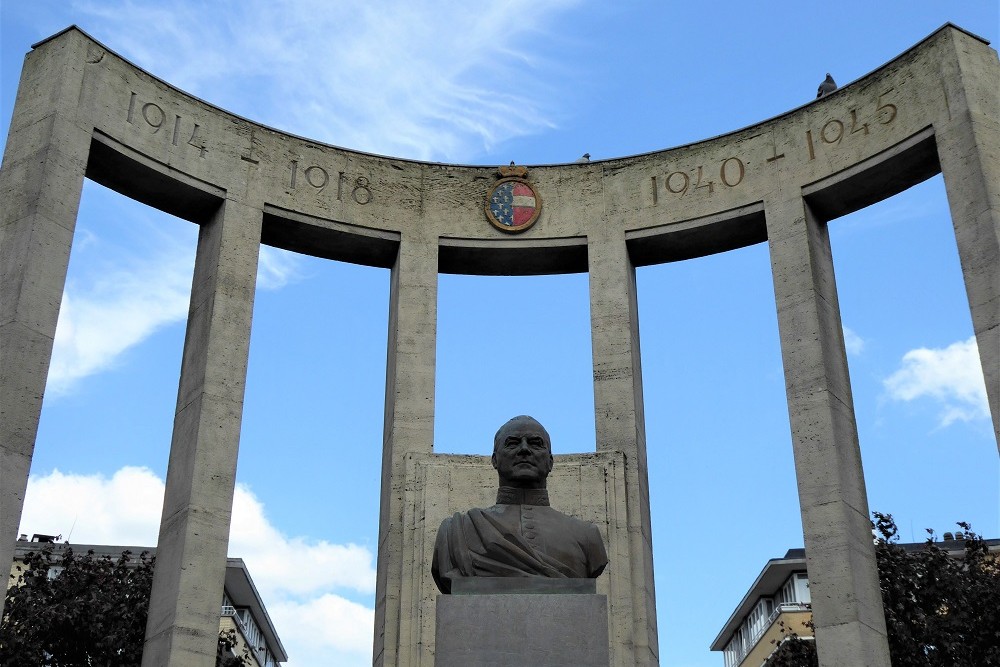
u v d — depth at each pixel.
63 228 16.06
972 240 16.11
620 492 16.80
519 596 10.30
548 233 19.27
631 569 16.50
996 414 15.08
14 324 15.09
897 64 17.84
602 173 19.52
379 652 16.25
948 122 16.91
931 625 19.89
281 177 18.59
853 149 17.89
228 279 17.47
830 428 16.50
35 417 14.92
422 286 18.78
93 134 16.91
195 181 17.81
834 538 15.84
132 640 20.44
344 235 18.84
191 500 15.78
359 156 19.36
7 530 14.14
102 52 17.42
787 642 23.64
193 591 15.29
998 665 19.70
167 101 17.97
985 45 17.44
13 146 16.64
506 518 11.02
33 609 20.03
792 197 18.19
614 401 17.83
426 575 16.25
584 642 10.13
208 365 16.77
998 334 15.43
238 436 16.61
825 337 17.28
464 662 10.07
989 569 21.95
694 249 19.30
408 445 17.59
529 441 11.35
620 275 18.73
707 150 19.16
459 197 19.47
